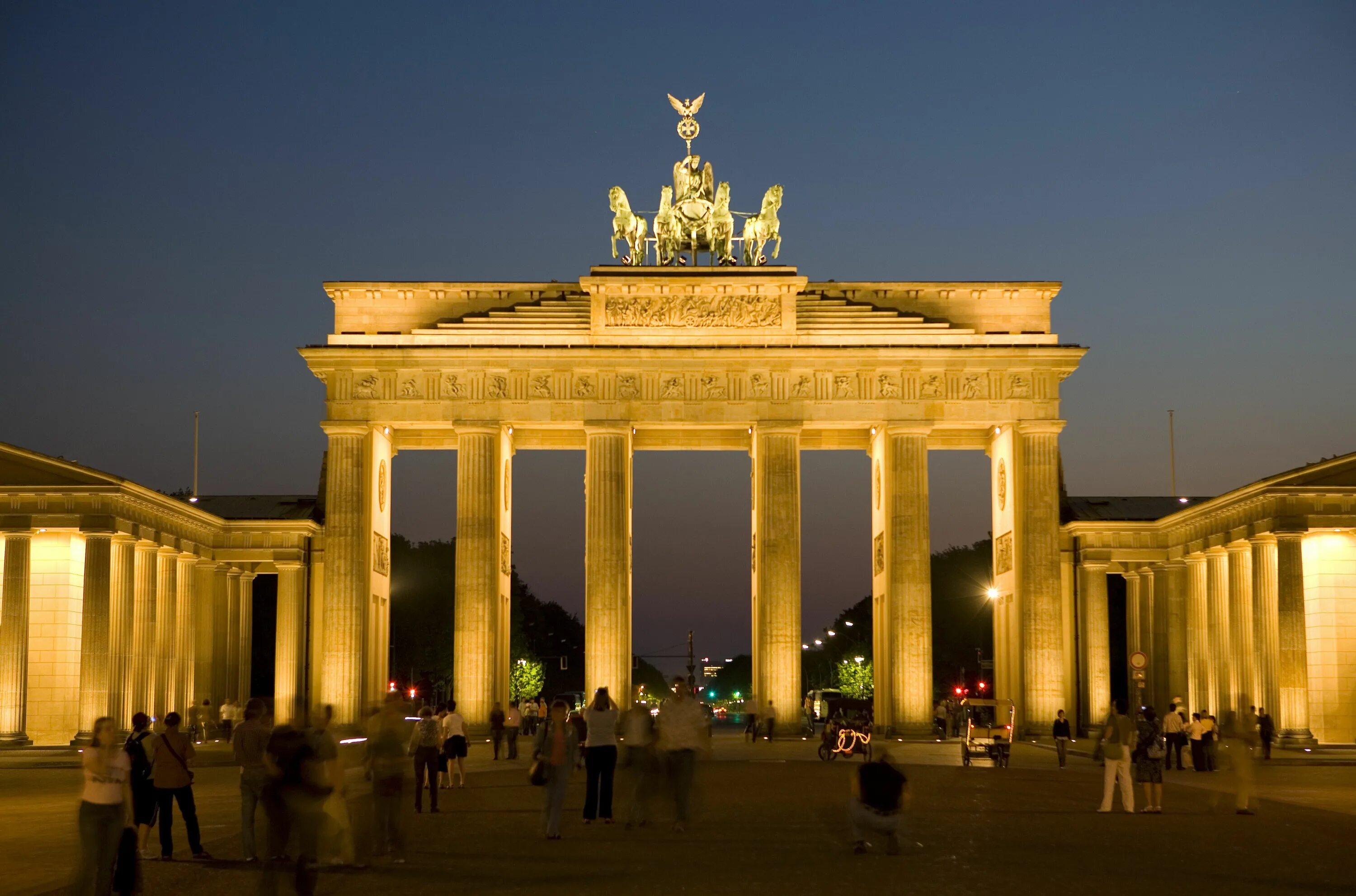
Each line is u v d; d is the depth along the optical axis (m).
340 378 134.62
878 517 140.62
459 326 136.88
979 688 164.25
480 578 133.00
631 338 136.12
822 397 134.88
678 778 52.22
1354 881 40.19
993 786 75.50
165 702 129.12
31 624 121.88
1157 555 141.88
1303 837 51.03
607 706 55.81
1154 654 142.00
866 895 37.03
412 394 134.75
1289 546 109.12
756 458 135.50
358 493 133.88
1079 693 141.50
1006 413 134.62
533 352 134.12
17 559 114.19
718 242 140.25
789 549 133.38
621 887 38.56
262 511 150.12
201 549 138.75
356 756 109.50
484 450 133.88
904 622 132.50
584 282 136.00
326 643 132.12
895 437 134.62
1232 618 124.19
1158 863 43.34
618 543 133.25
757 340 135.88
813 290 138.38
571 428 136.75
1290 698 107.88
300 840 37.12
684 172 141.75
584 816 55.47
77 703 121.75
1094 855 45.19
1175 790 73.69
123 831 37.78
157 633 129.38
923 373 134.88
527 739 133.75
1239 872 41.62
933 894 37.19
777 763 97.94
